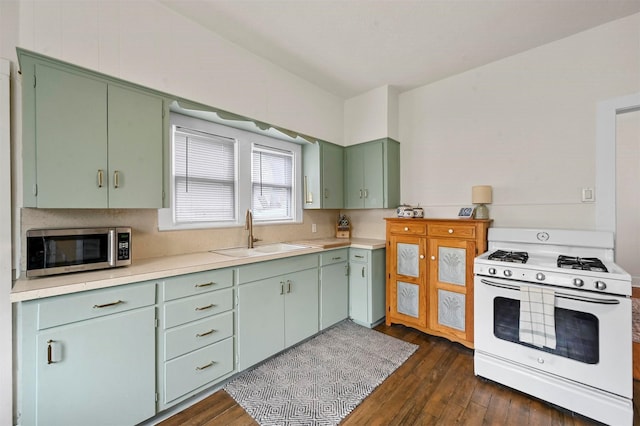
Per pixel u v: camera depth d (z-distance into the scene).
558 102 2.37
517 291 1.86
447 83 3.02
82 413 1.38
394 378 2.07
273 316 2.29
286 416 1.69
